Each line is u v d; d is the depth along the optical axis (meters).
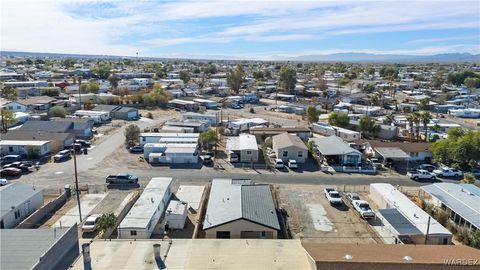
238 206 35.34
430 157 59.50
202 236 33.78
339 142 61.25
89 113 87.00
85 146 64.25
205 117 85.88
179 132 73.06
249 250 27.30
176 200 40.12
